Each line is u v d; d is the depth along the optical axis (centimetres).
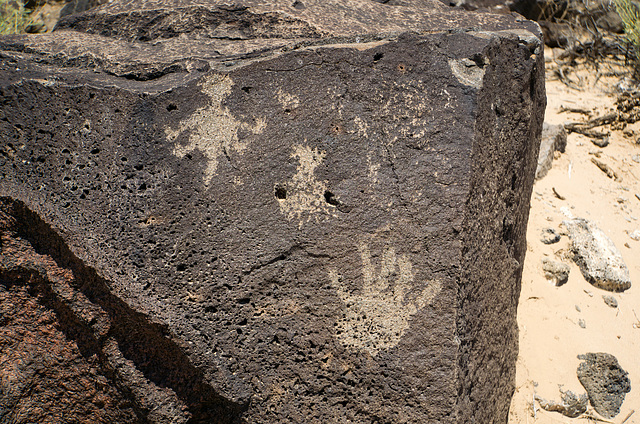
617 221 184
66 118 127
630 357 157
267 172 121
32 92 129
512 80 136
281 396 115
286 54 126
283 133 122
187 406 118
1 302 125
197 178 121
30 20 260
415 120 120
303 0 164
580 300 167
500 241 134
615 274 169
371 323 115
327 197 119
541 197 189
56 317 124
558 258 175
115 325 119
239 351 116
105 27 164
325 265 117
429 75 123
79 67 140
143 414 119
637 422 146
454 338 113
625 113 212
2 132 127
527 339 158
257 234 119
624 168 199
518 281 151
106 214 121
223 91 125
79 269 121
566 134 205
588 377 152
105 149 124
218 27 157
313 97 123
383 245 116
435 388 112
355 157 120
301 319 116
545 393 150
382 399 113
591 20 244
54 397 126
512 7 236
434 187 117
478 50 125
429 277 115
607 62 235
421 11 166
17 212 124
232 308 117
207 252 118
